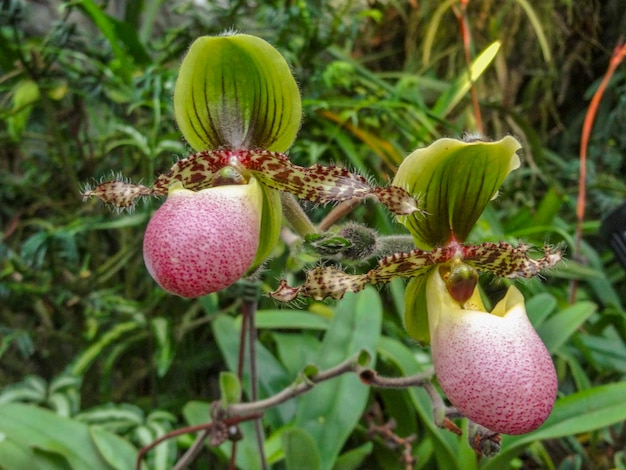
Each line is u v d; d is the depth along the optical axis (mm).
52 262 226
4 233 242
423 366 202
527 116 353
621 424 211
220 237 112
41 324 235
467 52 248
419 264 125
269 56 119
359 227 133
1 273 223
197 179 130
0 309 231
